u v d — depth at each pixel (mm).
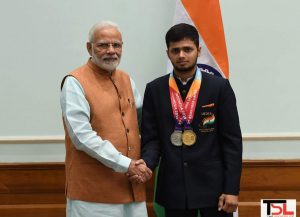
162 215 2754
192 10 3125
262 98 3414
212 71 3107
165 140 2428
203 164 2367
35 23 3389
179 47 2371
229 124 2375
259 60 3404
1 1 3375
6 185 3412
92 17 3391
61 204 3420
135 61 3412
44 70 3408
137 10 3391
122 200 2367
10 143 3402
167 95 2469
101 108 2348
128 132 2412
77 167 2371
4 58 3398
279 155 3414
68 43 3395
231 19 3389
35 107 3418
